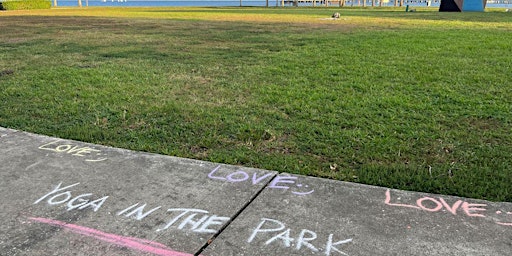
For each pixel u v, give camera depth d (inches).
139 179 129.1
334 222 104.9
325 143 161.8
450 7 1343.5
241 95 232.5
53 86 255.3
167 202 115.0
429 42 438.3
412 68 297.3
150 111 203.6
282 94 231.9
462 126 179.8
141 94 235.0
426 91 234.8
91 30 610.2
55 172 134.2
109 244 96.1
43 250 93.9
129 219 106.4
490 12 1238.9
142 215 108.2
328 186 124.6
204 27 670.5
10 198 117.0
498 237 98.6
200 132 175.3
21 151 152.3
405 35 512.1
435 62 320.2
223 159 146.6
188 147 159.6
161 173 133.5
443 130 175.0
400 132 173.2
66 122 190.5
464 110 199.6
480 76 268.2
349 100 217.5
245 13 1219.9
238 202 115.0
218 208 111.9
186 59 354.0
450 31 563.8
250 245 95.8
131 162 142.3
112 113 202.1
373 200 116.0
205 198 117.3
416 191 122.6
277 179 129.2
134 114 199.8
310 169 138.6
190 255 92.2
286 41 471.2
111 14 1107.9
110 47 428.1
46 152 151.3
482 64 309.9
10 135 170.2
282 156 150.2
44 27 658.8
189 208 111.8
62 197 117.7
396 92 233.1
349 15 1098.7
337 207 112.2
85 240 97.7
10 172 134.0
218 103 216.8
